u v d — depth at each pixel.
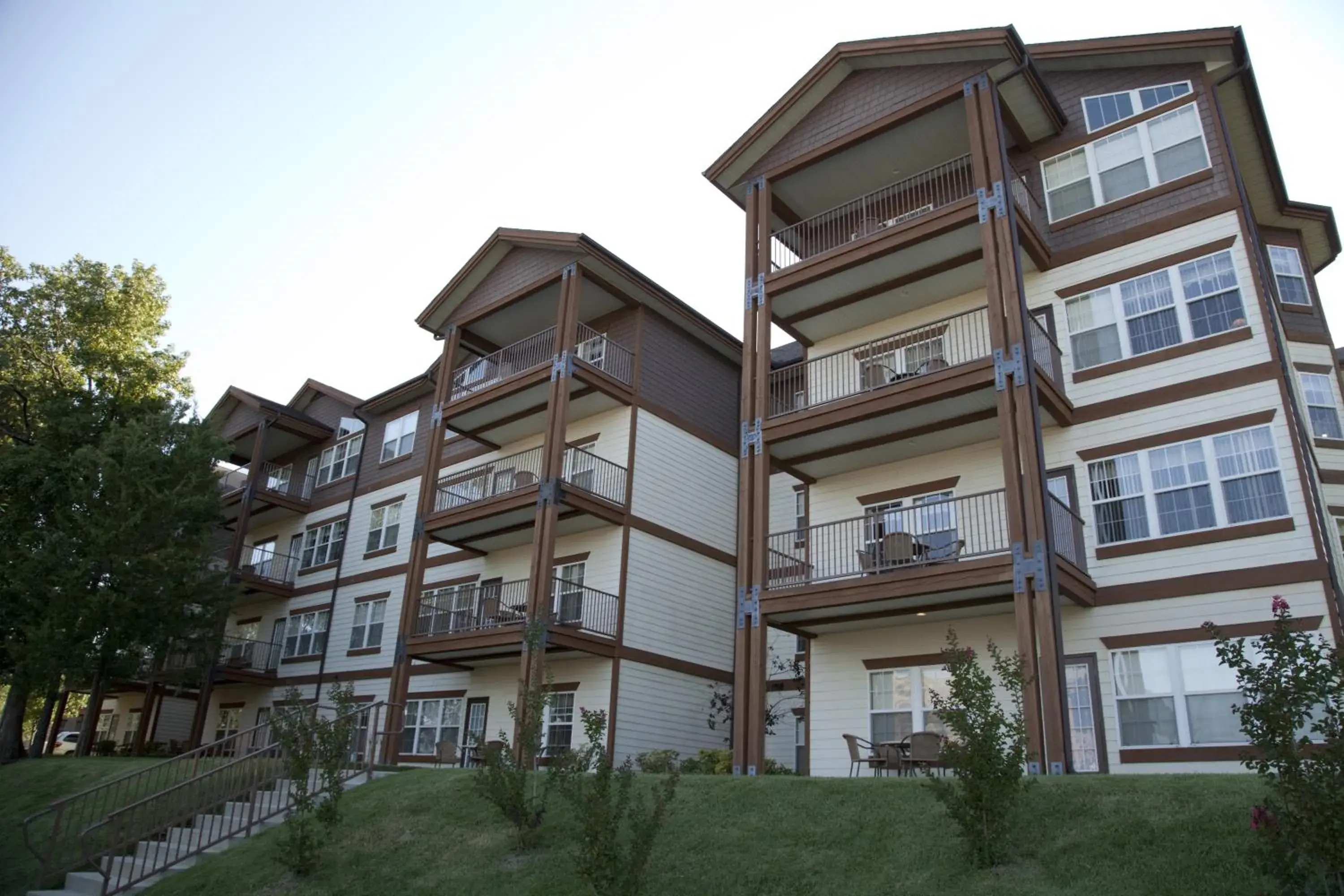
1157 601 15.67
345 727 14.33
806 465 20.06
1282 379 15.54
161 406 30.55
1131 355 17.23
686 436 26.73
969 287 19.64
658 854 11.72
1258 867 8.20
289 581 35.19
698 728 24.41
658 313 26.88
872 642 18.77
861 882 10.21
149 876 14.09
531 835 12.80
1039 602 14.48
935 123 19.31
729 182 21.84
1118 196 18.39
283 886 12.87
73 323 30.97
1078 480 17.11
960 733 10.36
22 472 27.27
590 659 23.38
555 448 23.16
